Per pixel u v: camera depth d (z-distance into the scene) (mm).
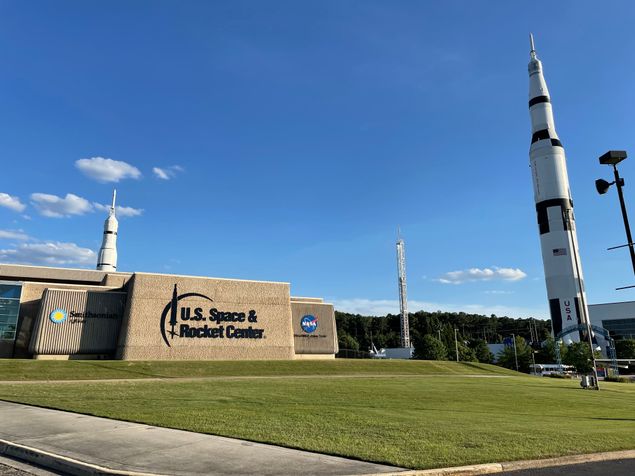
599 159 16266
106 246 95188
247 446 10234
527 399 27250
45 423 13078
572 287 96312
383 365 61469
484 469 8789
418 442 11016
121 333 52656
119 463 8562
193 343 55469
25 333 52062
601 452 10594
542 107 107625
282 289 63594
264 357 59531
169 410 16062
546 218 101062
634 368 97875
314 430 12547
